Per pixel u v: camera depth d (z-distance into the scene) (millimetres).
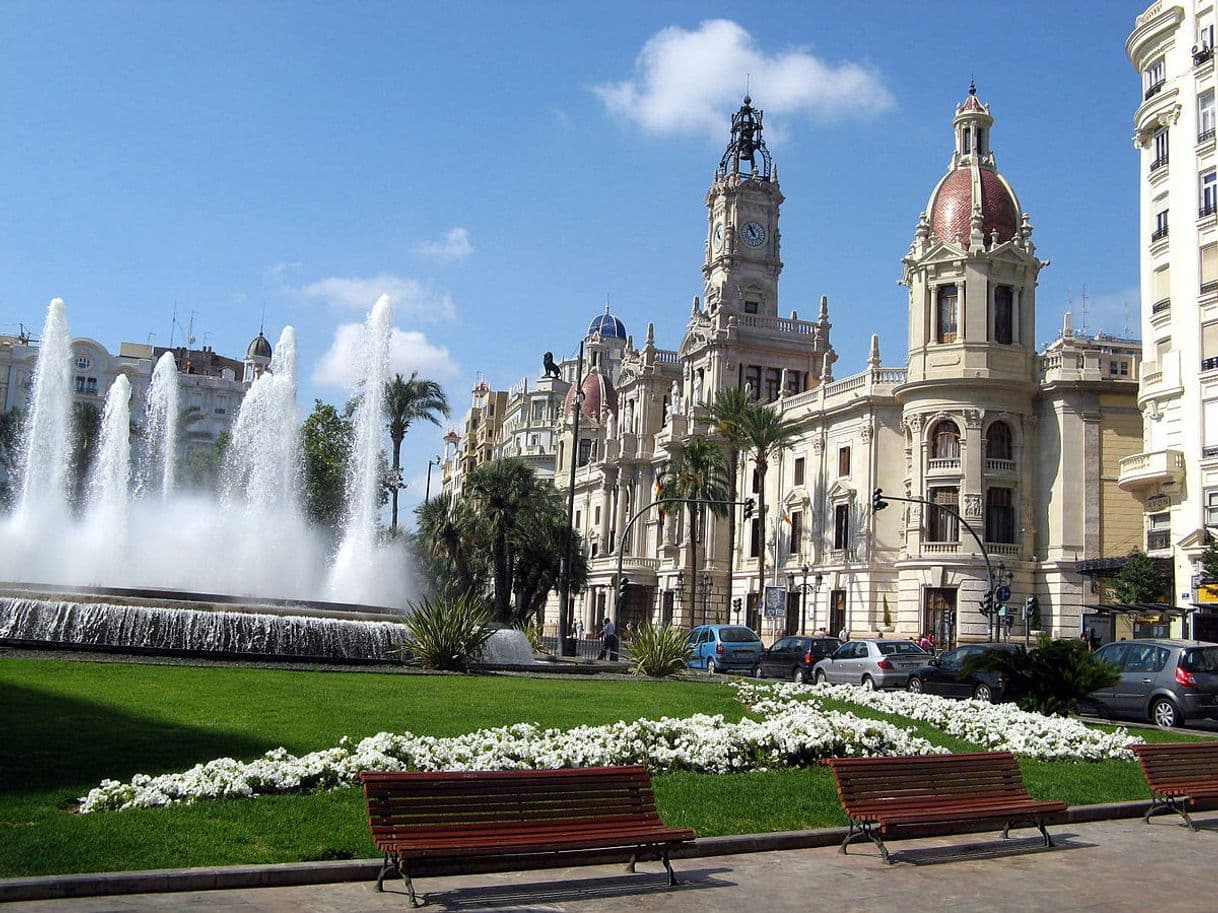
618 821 11742
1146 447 51875
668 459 95000
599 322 164250
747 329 90812
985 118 68625
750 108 97188
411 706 20875
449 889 11172
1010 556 62844
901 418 69875
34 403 51969
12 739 15477
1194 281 48656
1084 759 20438
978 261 64625
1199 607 43656
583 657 61344
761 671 45062
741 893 11422
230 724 17797
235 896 10445
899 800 13523
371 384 49844
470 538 77312
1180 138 49875
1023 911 10992
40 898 9938
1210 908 11234
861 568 69312
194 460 98500
